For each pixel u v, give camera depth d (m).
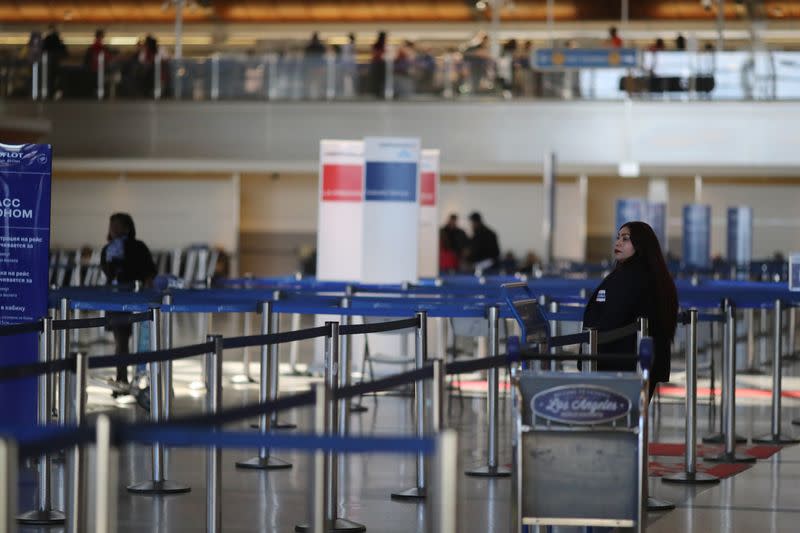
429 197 26.48
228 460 13.77
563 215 47.59
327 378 11.52
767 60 42.44
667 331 11.85
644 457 8.22
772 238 48.62
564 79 43.38
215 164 44.16
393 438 6.18
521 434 8.25
